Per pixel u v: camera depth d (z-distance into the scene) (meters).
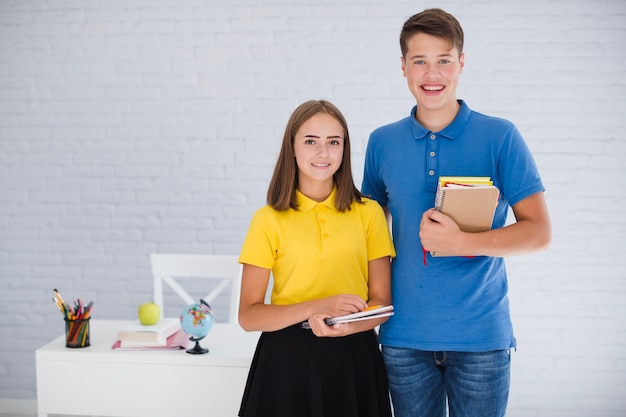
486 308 1.70
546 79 3.03
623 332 3.06
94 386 2.12
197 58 3.13
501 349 1.70
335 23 3.07
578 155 3.04
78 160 3.20
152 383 2.10
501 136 1.72
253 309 1.70
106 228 3.21
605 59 3.01
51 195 3.22
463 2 3.03
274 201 1.77
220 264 2.72
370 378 1.70
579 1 3.00
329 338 1.70
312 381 1.67
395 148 1.80
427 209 1.74
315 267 1.72
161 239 3.20
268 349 1.71
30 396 3.27
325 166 1.71
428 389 1.73
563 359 3.09
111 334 2.33
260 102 3.13
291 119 1.76
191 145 3.16
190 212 3.19
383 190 1.91
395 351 1.73
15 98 3.20
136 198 3.20
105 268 3.22
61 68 3.18
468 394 1.69
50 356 2.13
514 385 3.11
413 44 1.70
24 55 3.19
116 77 3.16
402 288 1.75
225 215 3.17
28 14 3.17
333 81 3.09
